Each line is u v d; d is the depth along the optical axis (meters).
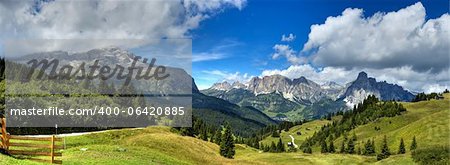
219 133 183.25
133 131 96.19
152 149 70.50
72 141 72.62
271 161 149.62
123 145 67.50
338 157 165.62
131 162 50.09
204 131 179.00
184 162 67.12
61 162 40.00
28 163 36.12
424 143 176.25
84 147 57.97
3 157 35.84
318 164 145.38
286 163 145.00
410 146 176.50
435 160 108.88
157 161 57.94
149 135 87.56
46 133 102.69
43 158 44.50
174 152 76.38
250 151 197.50
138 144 74.44
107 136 84.19
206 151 94.94
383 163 120.75
